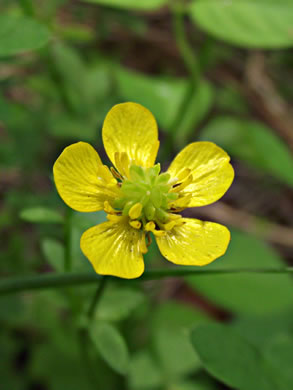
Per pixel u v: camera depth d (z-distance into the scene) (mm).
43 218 122
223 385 159
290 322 166
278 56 269
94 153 119
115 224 119
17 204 165
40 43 138
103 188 119
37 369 154
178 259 117
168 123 187
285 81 263
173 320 162
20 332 160
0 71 199
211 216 211
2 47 137
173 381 152
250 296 165
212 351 119
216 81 250
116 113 122
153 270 119
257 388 116
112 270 114
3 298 151
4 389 152
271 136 203
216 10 161
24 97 209
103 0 157
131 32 250
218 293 165
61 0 192
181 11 168
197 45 260
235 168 232
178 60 254
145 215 121
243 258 170
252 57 264
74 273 120
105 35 224
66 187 116
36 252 167
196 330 121
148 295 175
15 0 187
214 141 200
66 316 162
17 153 168
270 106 248
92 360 153
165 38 257
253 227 211
